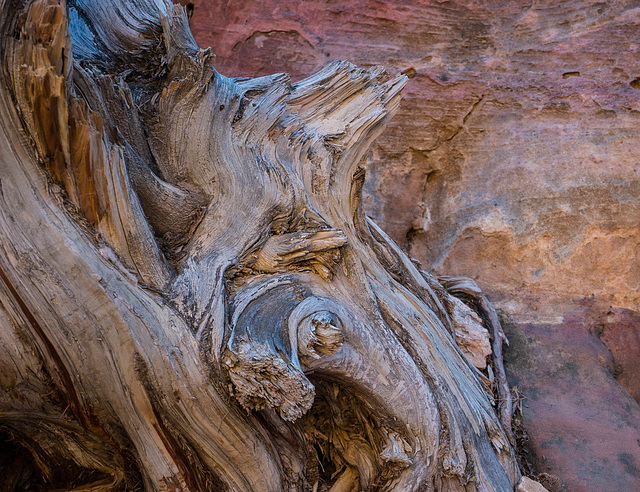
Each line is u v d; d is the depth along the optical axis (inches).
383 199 224.2
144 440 109.3
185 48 127.7
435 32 216.7
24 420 114.7
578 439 158.2
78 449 123.1
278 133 137.4
